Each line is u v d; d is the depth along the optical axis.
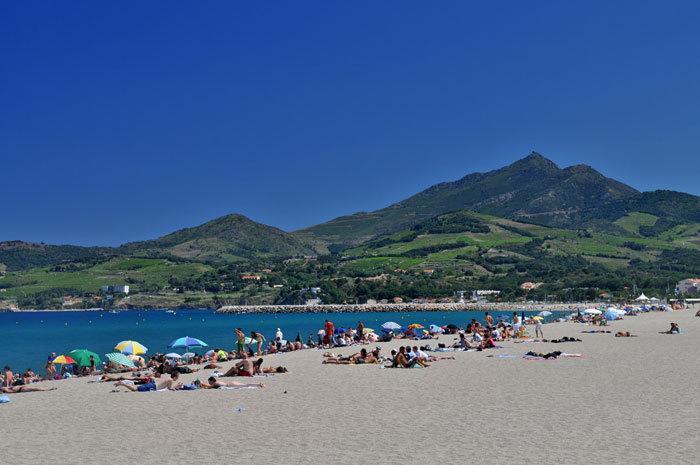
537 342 47.41
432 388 24.56
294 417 19.05
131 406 21.88
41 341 95.12
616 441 15.00
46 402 23.67
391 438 15.95
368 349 46.06
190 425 18.12
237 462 13.88
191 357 41.19
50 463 14.09
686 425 16.50
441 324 128.00
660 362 31.58
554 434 15.91
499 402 20.86
